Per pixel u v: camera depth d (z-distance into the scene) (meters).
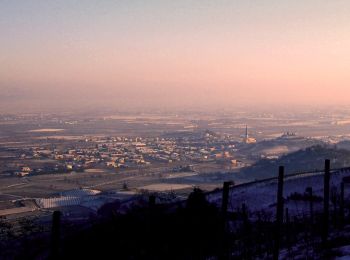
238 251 25.23
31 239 36.97
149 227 26.53
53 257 16.50
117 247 26.33
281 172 20.72
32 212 79.44
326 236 23.52
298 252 22.91
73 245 27.48
